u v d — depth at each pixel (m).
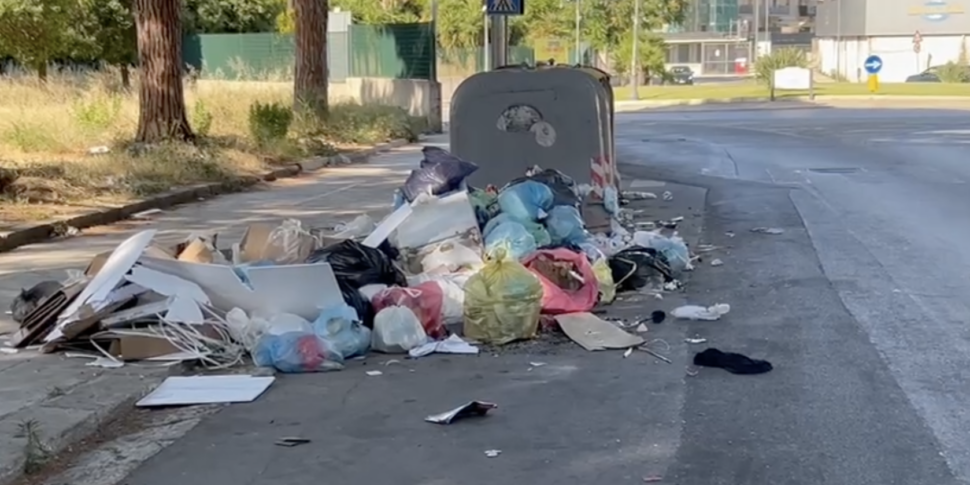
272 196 16.16
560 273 8.10
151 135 19.12
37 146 18.52
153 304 7.22
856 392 6.18
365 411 6.04
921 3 73.00
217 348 7.03
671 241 9.92
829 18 82.12
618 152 22.41
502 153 12.30
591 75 12.48
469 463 5.22
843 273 9.58
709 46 97.69
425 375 6.72
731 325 7.84
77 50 30.47
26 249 11.38
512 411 6.00
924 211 13.28
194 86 28.20
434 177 9.78
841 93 47.44
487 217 9.41
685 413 5.89
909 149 21.78
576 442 5.48
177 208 14.72
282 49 35.31
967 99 42.03
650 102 45.16
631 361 6.96
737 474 5.01
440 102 32.03
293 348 6.80
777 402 6.04
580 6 57.03
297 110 25.27
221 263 8.47
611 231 11.09
